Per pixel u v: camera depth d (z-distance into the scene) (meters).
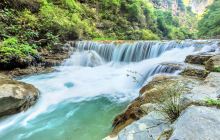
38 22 11.83
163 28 46.50
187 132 1.98
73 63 10.98
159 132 2.43
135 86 7.03
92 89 7.19
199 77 5.17
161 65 6.90
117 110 5.26
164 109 2.75
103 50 12.38
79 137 4.05
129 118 3.65
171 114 2.66
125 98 6.12
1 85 5.23
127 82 7.56
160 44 10.88
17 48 9.23
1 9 11.09
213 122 2.13
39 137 4.18
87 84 7.78
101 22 21.97
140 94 4.77
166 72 6.56
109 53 12.21
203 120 2.18
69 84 7.77
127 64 11.09
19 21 11.09
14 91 5.16
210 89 3.56
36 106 5.66
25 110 5.25
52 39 11.46
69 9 17.84
